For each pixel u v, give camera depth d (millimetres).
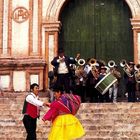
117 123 12680
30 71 19047
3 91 18828
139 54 19094
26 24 19641
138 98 17312
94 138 11719
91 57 19891
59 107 9234
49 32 19438
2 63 19031
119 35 19953
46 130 12508
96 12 20156
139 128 12359
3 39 19562
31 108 10602
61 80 15344
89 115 13172
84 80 16328
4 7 19828
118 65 19734
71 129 9117
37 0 19719
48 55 19297
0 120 13039
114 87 16359
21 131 12406
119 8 20062
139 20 19219
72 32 20078
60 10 19719
